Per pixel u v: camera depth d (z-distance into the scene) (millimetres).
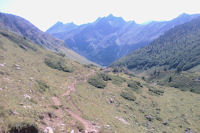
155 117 48438
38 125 12570
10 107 13406
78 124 17953
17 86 23516
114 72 125125
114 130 23594
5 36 95375
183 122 48062
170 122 47125
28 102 18141
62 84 49875
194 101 74188
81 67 98062
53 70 71938
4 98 15492
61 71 75812
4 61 44375
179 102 70625
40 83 34875
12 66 42094
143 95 70812
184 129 43062
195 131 42438
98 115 29719
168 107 61812
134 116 43406
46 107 20047
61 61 95812
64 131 14586
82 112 27484
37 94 25391
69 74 74500
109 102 48469
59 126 15172
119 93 63375
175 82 123938
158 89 91312
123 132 24688
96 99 46000
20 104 15867
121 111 43469
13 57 59469
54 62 87250
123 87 74625
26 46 98188
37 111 15594
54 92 34531
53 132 13289
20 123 10891
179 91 98000
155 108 58219
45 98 25812
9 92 18625
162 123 45188
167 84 126438
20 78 30797
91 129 19078
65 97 35531
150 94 76250
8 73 31188
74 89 48844
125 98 59594
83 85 59344
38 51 100562
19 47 88875
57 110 21422
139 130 31453
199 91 96750
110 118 31078
